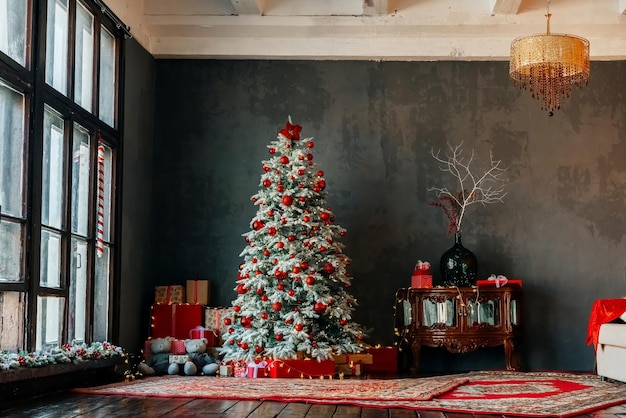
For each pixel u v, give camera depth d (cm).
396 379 663
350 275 820
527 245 817
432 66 840
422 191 827
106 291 693
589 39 826
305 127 837
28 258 513
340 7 807
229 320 716
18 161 516
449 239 820
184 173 834
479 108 834
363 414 446
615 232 817
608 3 799
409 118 835
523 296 788
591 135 828
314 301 705
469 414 447
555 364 803
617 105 831
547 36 682
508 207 822
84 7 644
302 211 719
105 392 535
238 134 838
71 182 594
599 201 821
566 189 823
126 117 746
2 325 500
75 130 622
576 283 812
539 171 826
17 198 513
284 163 730
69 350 552
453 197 817
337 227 740
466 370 792
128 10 752
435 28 814
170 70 848
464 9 805
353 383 618
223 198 830
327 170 832
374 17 808
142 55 799
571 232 819
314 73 843
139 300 774
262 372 684
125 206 739
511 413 441
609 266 813
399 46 830
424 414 446
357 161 832
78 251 619
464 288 743
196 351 733
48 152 566
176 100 844
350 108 838
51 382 532
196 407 472
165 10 807
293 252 702
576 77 732
